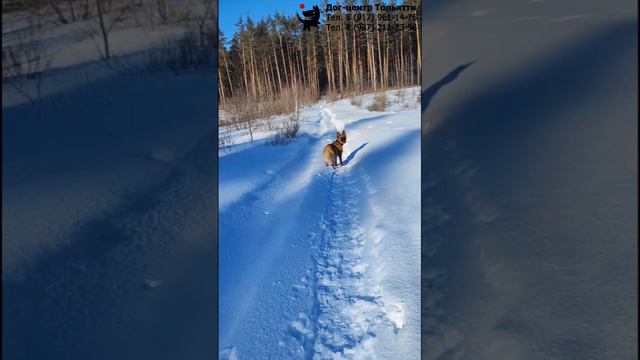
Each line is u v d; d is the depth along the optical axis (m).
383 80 24.12
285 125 10.37
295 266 2.94
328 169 6.31
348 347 2.13
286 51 29.22
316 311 2.44
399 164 5.66
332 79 25.61
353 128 10.37
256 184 4.98
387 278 2.58
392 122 10.59
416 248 2.82
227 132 10.40
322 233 3.55
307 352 2.10
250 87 25.14
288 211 4.07
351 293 2.60
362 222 3.76
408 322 2.19
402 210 3.69
